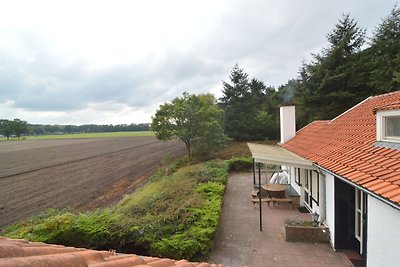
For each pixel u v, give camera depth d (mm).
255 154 9297
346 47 24500
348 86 23156
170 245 6828
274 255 7066
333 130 10891
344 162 6582
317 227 7785
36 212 13953
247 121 37188
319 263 6594
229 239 8133
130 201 12969
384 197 4051
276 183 13141
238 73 38125
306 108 26375
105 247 7625
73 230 7785
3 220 12867
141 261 2629
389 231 4371
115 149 49281
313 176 9797
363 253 6609
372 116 8984
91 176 23625
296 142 13273
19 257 1537
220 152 28891
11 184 21094
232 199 12625
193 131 25688
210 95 37500
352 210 7180
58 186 20016
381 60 21625
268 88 51000
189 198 10273
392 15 22109
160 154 38344
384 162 5352
